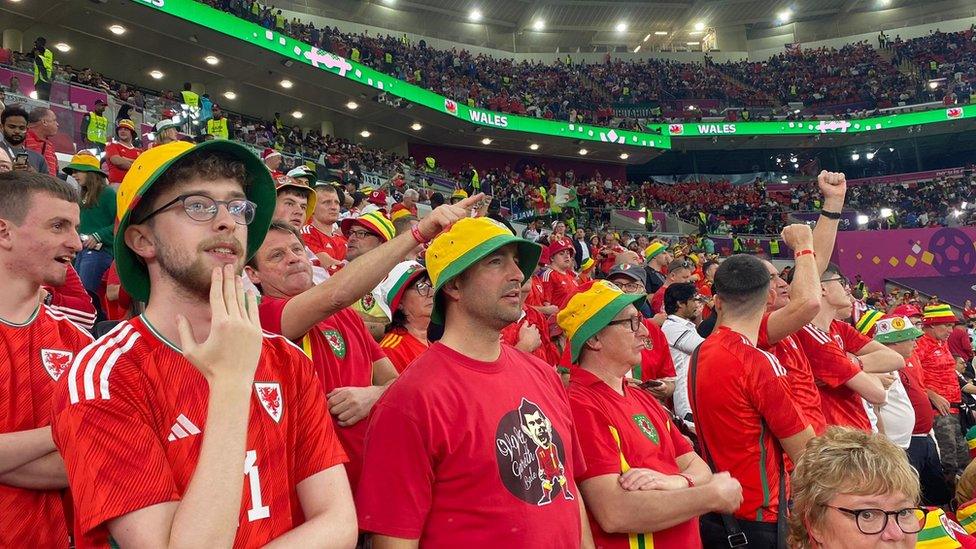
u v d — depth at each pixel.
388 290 3.13
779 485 2.79
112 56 19.47
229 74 21.14
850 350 4.38
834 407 3.62
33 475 1.84
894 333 5.21
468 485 1.87
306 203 4.03
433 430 1.87
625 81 32.69
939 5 34.81
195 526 1.21
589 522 2.45
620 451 2.49
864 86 32.69
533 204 21.58
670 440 2.75
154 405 1.38
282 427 1.52
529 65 33.06
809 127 29.72
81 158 4.30
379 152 24.12
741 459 2.81
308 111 24.17
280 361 1.63
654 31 35.88
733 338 2.95
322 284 2.13
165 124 7.70
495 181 25.05
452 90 26.91
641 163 31.80
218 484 1.25
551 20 34.00
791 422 2.75
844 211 27.56
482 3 31.80
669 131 29.34
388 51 26.80
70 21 17.56
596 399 2.56
